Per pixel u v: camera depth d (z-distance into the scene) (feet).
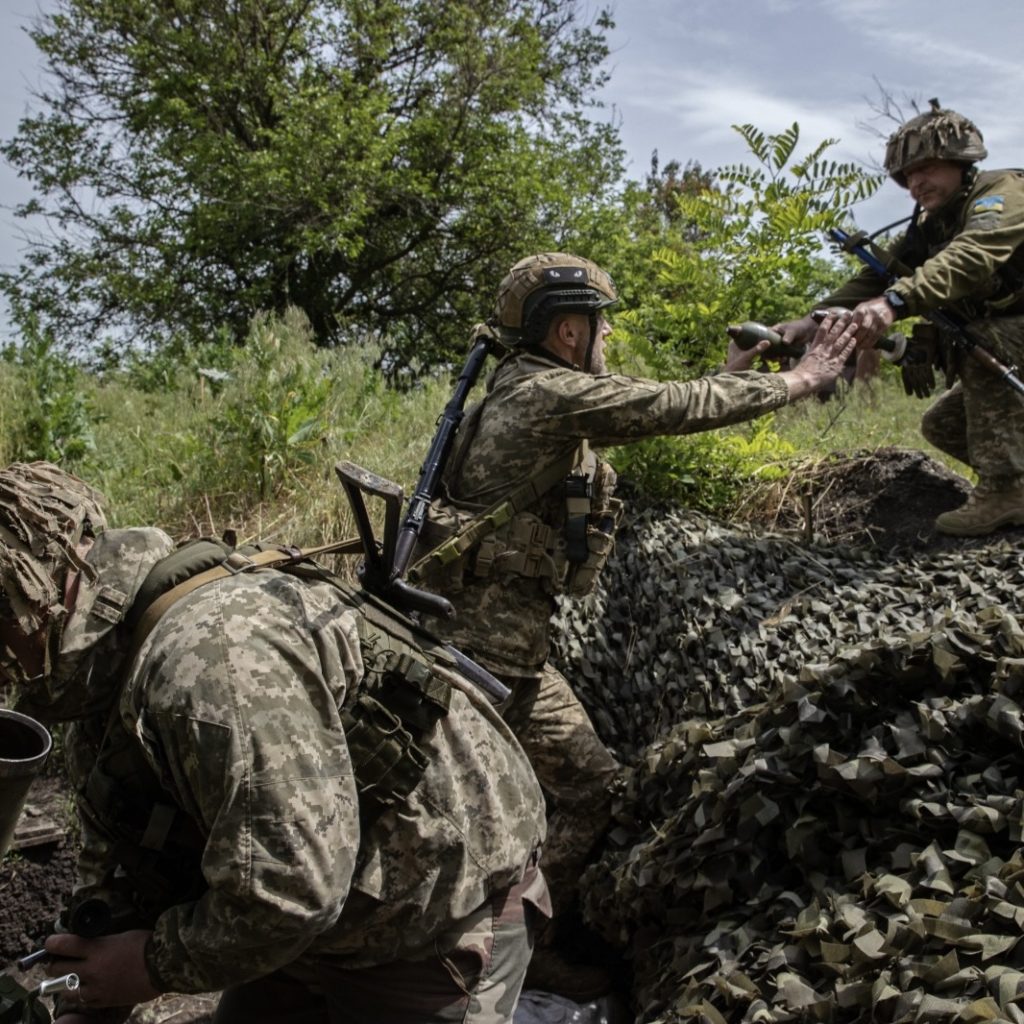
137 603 5.50
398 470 16.34
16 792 5.12
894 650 8.37
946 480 14.98
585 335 9.82
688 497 15.21
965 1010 5.96
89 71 56.03
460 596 9.54
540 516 9.64
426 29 58.29
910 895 7.09
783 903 7.91
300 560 6.04
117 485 16.92
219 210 50.98
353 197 50.65
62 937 5.68
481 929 6.06
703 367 15.67
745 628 11.77
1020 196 12.55
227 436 17.15
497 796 6.07
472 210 55.62
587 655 12.34
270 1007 6.95
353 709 5.63
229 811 5.00
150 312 53.67
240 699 5.08
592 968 9.95
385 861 5.78
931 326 13.57
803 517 14.97
